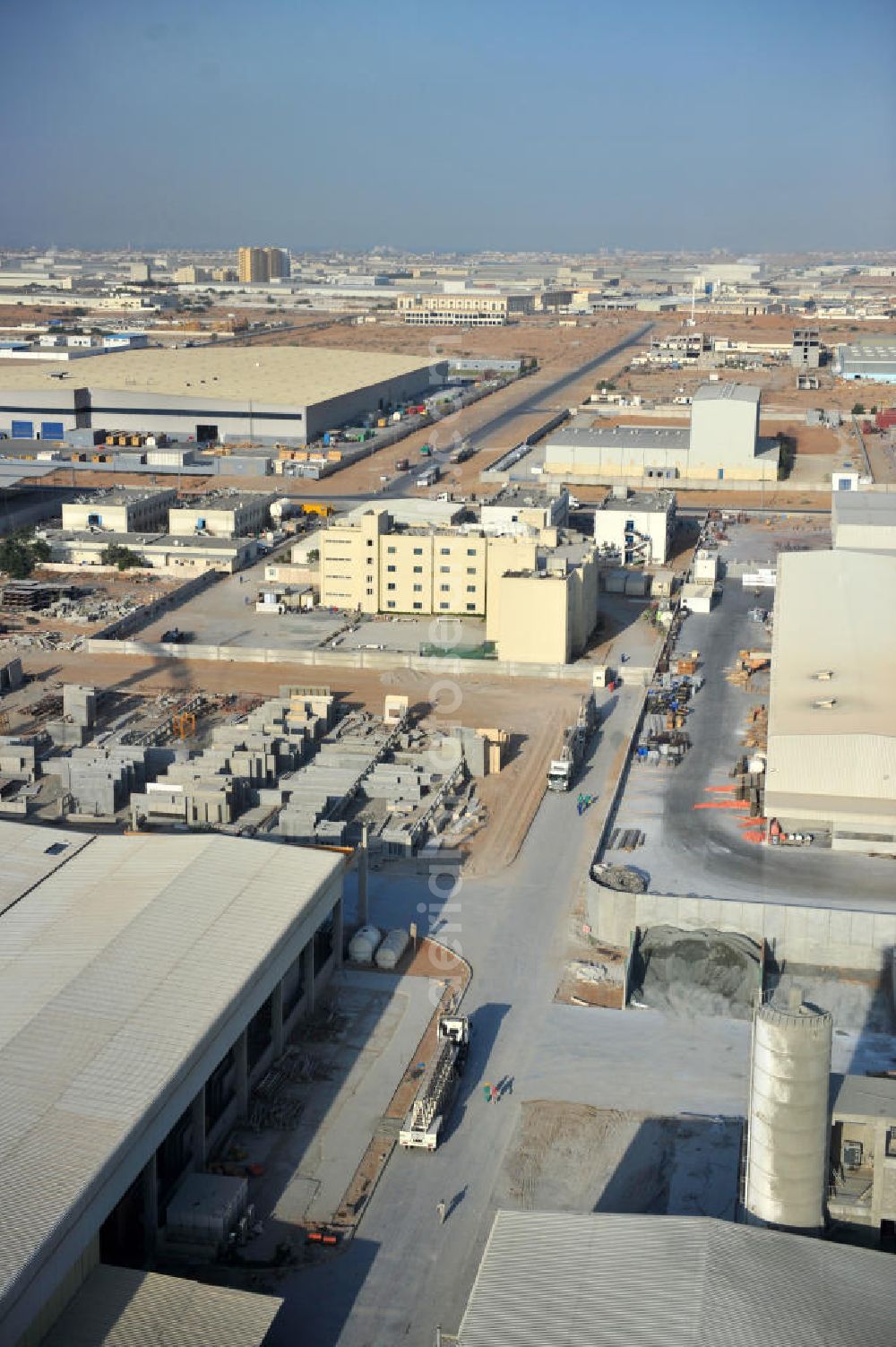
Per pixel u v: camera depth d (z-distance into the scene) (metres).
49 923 75.75
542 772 117.56
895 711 102.56
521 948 87.88
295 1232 62.19
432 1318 57.00
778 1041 54.19
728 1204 63.31
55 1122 57.47
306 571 180.25
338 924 84.19
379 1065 75.12
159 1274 55.34
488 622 155.62
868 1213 56.94
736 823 101.56
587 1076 74.00
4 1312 48.25
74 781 109.31
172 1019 65.19
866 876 91.88
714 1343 46.91
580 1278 50.72
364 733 125.31
